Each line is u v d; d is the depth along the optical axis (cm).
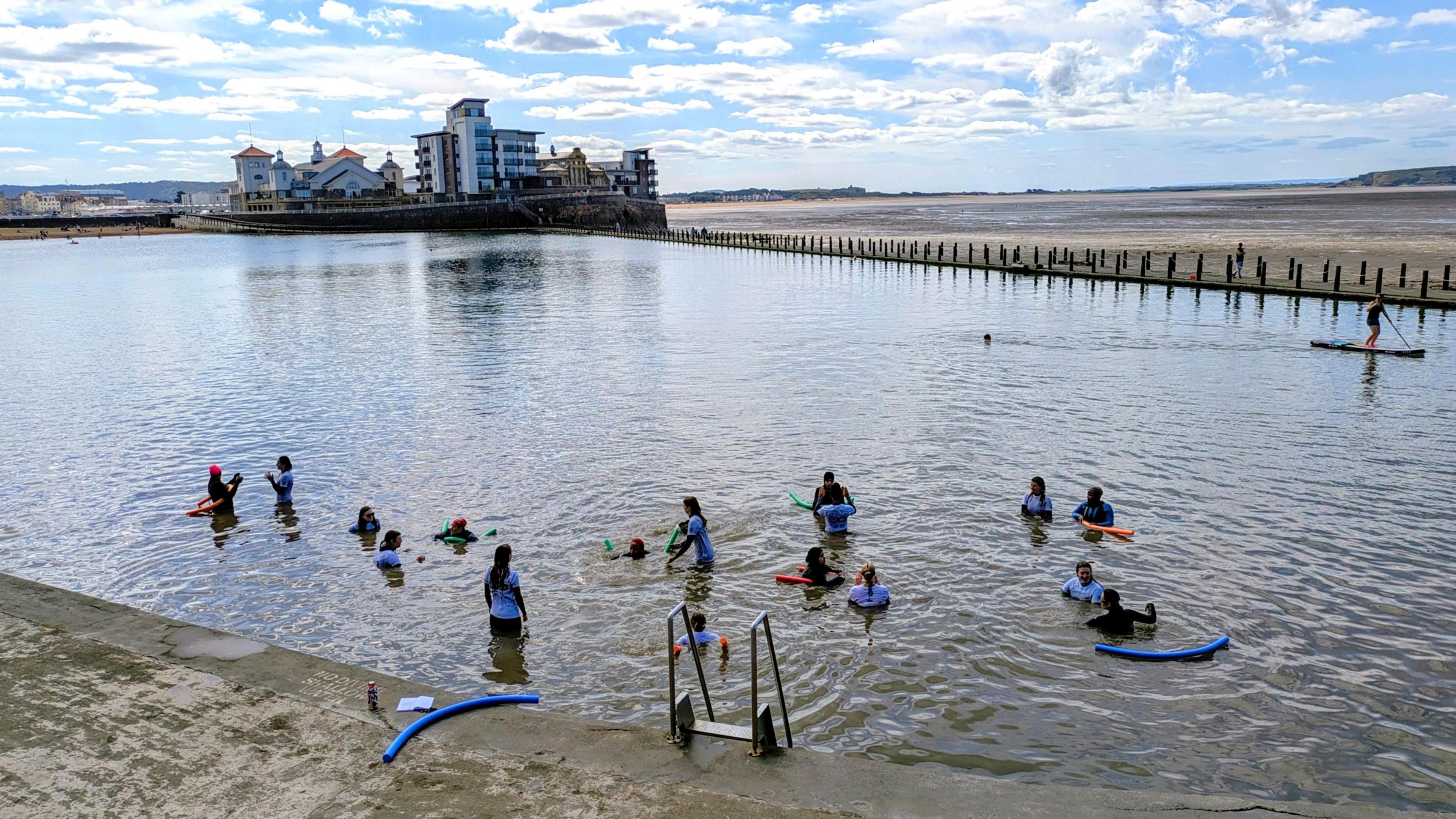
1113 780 924
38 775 752
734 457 2066
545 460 2081
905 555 1504
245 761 773
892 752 978
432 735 814
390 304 5428
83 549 1602
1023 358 3212
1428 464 1930
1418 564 1428
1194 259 6819
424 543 1603
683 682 1127
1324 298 4462
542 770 757
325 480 1978
